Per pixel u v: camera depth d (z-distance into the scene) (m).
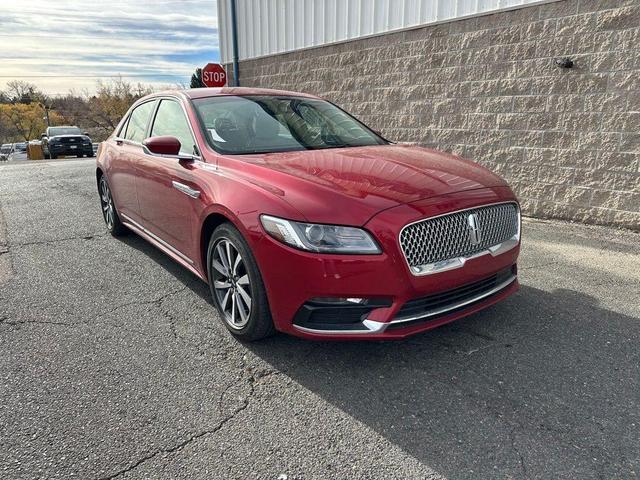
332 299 2.57
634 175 5.32
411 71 7.41
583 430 2.25
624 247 4.89
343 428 2.31
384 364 2.85
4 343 3.14
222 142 3.57
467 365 2.82
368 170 3.02
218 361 2.91
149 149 3.46
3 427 2.33
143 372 2.79
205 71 9.89
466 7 6.51
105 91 76.75
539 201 6.19
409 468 2.05
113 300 3.80
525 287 3.94
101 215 6.81
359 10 7.99
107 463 2.09
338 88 8.70
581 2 5.44
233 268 3.10
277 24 9.69
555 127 5.89
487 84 6.48
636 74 5.15
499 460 2.08
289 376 2.75
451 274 2.67
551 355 2.90
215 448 2.18
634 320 3.34
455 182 2.94
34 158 28.59
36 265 4.65
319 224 2.54
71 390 2.62
